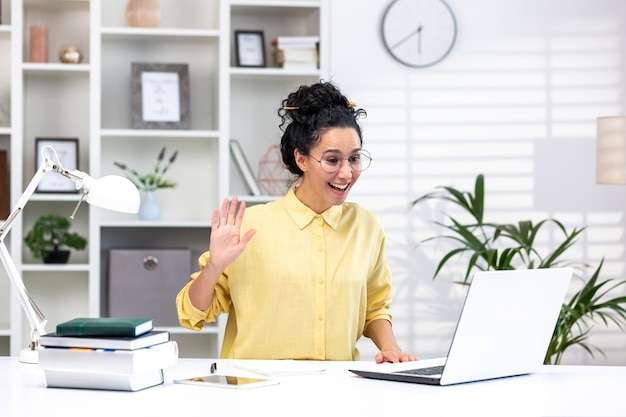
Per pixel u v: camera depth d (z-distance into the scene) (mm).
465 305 1970
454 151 4914
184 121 4680
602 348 5008
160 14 4656
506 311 2066
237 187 4879
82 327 2008
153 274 4516
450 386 2023
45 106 4762
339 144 2439
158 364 2020
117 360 1942
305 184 2604
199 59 4898
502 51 4941
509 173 4949
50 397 1886
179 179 4902
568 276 2201
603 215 4996
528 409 1768
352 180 2486
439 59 4879
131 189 2438
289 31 4941
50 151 4668
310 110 2502
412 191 4887
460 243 4898
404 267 4879
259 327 2547
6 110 4711
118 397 1881
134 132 4523
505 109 4945
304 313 2549
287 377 2141
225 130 4559
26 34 4730
